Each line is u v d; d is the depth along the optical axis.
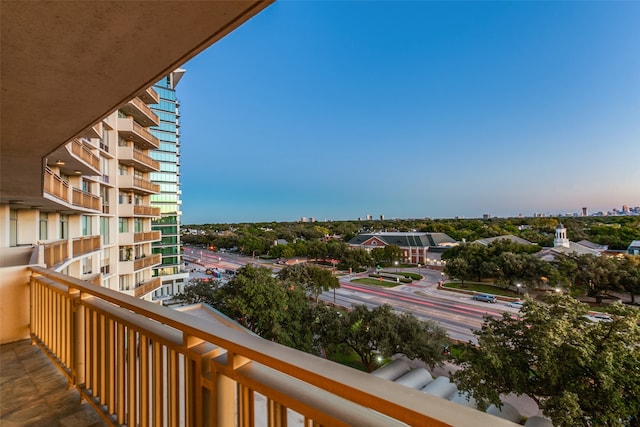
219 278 41.88
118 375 1.70
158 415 1.37
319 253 53.62
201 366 1.11
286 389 0.85
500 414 9.05
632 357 7.33
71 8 1.22
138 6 1.22
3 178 3.72
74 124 2.63
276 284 17.94
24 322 3.32
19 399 2.15
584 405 7.30
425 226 80.12
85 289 1.96
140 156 18.00
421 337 14.44
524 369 8.70
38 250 4.28
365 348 15.48
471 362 9.40
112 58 1.65
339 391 0.67
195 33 1.44
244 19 1.34
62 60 1.65
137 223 19.36
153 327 1.49
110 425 1.73
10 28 1.35
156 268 33.66
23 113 2.38
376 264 50.22
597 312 15.44
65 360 2.38
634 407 6.95
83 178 13.06
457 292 31.69
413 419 0.56
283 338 15.97
